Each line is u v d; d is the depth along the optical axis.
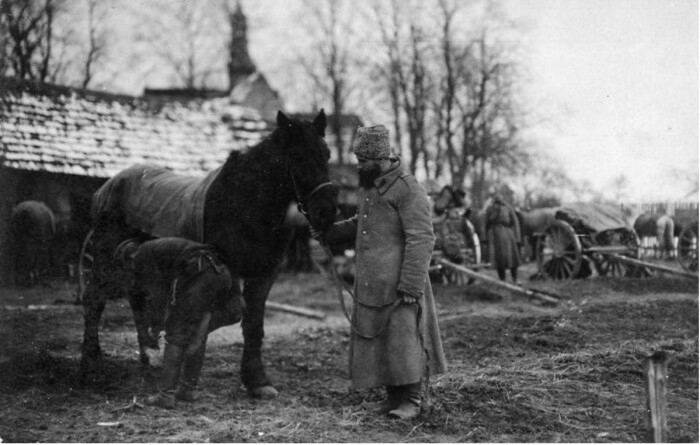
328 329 9.93
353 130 27.53
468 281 14.20
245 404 5.71
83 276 11.36
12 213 11.37
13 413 5.22
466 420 5.00
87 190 15.35
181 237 6.19
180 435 4.70
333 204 5.59
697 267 13.46
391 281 5.09
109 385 6.27
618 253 13.78
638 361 6.48
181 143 17.73
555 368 6.40
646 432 4.32
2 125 15.43
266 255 5.88
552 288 12.32
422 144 25.22
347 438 4.64
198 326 5.45
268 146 5.80
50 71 22.94
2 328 8.09
